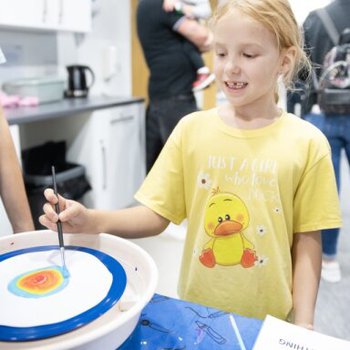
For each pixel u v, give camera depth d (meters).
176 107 2.35
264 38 0.63
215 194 0.74
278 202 0.70
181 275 0.83
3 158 0.92
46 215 0.60
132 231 0.74
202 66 2.33
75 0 2.51
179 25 2.17
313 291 0.71
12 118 1.87
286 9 0.65
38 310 0.44
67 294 0.47
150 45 2.29
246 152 0.72
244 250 0.73
